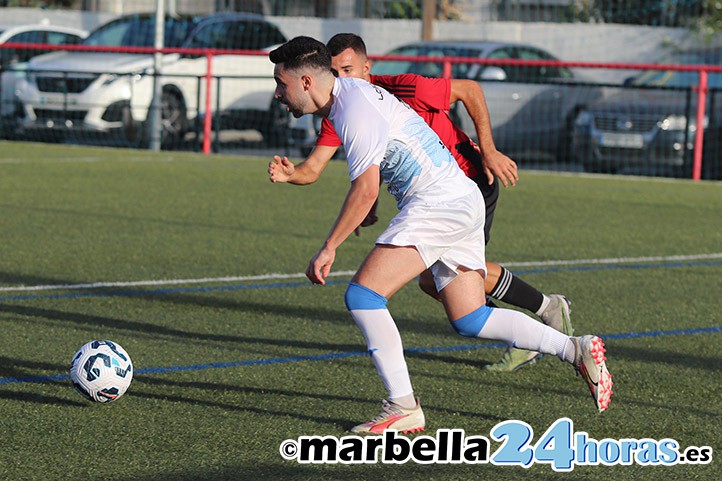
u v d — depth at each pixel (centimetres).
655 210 3509
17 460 1127
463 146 1515
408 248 1224
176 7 7344
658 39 6475
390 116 1223
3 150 4812
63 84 5028
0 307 1866
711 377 1532
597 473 1138
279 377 1473
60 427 1235
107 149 5062
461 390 1434
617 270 2402
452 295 1284
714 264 2514
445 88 1462
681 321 1903
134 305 1912
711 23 6375
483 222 1277
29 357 1545
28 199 3266
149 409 1312
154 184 3772
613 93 4812
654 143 4575
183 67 5178
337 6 7231
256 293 2042
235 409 1323
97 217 2955
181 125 5178
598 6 6700
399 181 1246
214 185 3812
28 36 5806
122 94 5031
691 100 4628
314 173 1343
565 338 1266
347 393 1404
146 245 2542
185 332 1725
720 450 1219
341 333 1747
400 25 6812
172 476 1093
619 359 1625
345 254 2506
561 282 2244
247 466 1127
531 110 4884
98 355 1299
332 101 1224
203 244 2581
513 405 1371
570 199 3738
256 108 5266
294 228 2873
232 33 5372
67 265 2267
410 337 1731
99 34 5350
